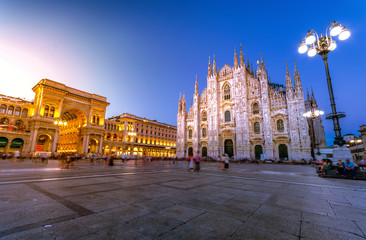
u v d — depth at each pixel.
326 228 4.43
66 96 58.12
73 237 3.63
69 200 6.35
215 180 12.17
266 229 4.31
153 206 5.88
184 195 7.52
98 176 12.97
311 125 52.44
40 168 18.80
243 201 6.79
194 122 59.44
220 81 56.62
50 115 53.25
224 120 53.16
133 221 4.58
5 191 7.48
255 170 21.86
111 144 71.56
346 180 13.20
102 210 5.36
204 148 56.66
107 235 3.76
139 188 8.77
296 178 14.17
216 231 4.12
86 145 60.66
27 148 49.16
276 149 43.47
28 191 7.59
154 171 17.62
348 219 5.06
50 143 51.50
